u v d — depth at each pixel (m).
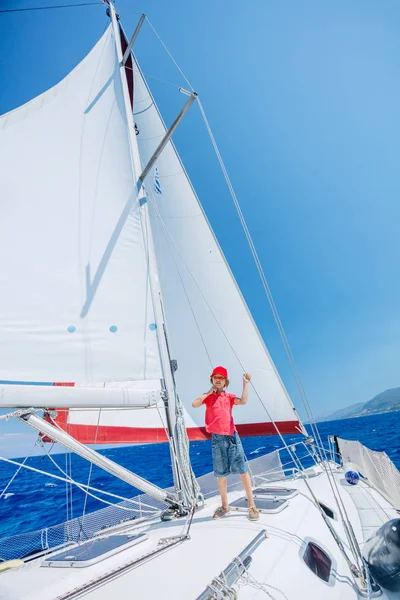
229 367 5.70
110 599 1.75
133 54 7.15
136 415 5.33
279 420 5.41
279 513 2.92
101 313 3.26
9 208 3.26
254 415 5.51
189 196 6.75
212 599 1.64
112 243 3.54
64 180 3.58
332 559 2.48
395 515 3.78
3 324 2.92
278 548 2.30
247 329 5.77
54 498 9.89
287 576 2.04
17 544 2.93
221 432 3.09
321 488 4.36
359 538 3.10
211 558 2.12
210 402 3.37
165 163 6.99
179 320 6.00
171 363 3.55
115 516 3.54
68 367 3.03
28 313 3.03
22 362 2.90
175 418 3.33
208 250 6.34
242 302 5.91
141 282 3.52
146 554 2.24
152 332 3.40
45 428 2.57
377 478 4.51
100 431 5.03
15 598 1.91
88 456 2.71
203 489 4.21
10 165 3.41
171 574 1.97
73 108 3.97
